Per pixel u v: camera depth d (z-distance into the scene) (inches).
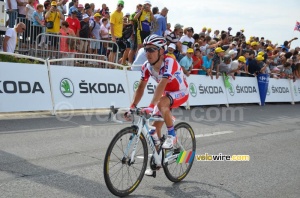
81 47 348.2
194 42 398.3
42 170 148.6
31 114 260.4
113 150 124.9
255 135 249.8
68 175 145.1
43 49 324.2
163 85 131.0
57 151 177.6
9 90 238.8
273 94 455.2
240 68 413.7
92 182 139.3
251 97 418.3
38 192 125.3
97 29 393.7
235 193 138.6
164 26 378.6
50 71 261.4
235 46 421.4
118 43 393.1
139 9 390.0
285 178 160.6
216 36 504.4
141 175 134.6
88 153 177.9
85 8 400.5
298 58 513.3
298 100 491.8
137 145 130.7
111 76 296.7
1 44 331.3
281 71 482.6
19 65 246.5
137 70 322.0
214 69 381.1
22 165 153.0
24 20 328.8
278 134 259.6
